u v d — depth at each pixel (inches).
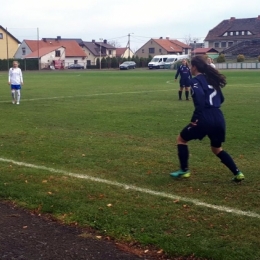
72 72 2608.3
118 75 2021.4
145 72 2423.7
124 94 935.0
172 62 3065.9
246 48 3718.0
